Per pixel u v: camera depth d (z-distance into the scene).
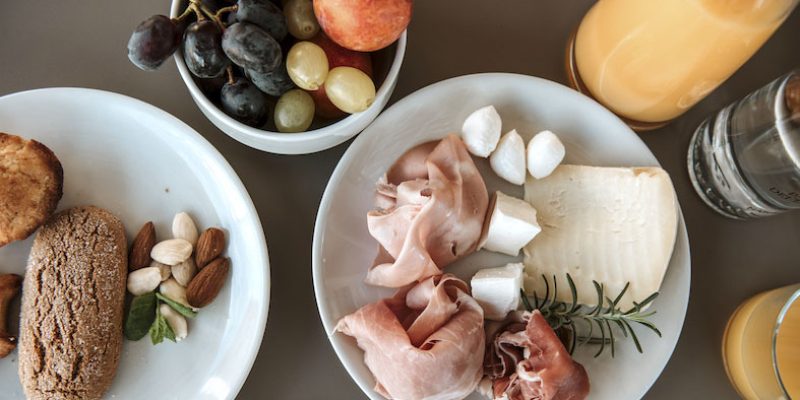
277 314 0.41
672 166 0.45
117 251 0.40
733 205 0.43
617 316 0.39
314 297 0.42
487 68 0.45
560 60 0.45
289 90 0.38
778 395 0.40
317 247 0.40
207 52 0.35
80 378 0.38
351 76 0.37
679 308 0.41
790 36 0.45
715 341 0.43
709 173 0.43
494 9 0.45
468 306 0.40
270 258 0.42
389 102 0.44
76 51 0.43
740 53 0.37
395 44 0.39
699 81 0.39
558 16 0.45
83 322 0.38
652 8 0.37
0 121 0.41
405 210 0.40
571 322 0.40
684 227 0.42
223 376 0.40
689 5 0.35
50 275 0.39
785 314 0.39
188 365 0.40
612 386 0.41
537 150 0.41
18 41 0.43
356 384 0.41
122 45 0.43
